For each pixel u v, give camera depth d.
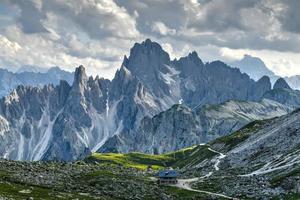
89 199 137.88
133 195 161.75
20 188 138.62
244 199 158.75
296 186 156.50
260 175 188.00
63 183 165.25
